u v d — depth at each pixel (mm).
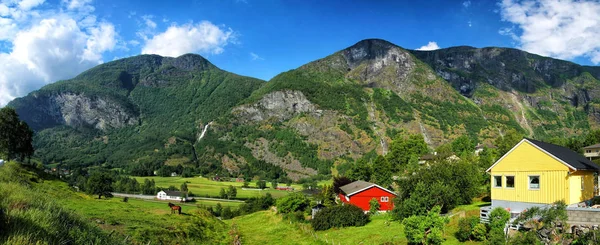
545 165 28000
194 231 33969
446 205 39219
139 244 19422
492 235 23734
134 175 173875
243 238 41156
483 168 59375
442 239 26391
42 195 15672
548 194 27578
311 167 198375
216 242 34375
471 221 27281
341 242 34094
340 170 187500
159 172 178750
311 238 38281
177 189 121125
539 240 20688
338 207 44469
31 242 9484
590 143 101562
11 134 60688
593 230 18812
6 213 10430
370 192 54906
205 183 149500
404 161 92250
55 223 11711
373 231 36562
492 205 31516
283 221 52812
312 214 52938
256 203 84812
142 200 90875
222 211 84875
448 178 42375
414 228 27750
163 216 37438
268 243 38625
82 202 38000
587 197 28297
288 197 59781
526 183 29062
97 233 14047
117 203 45000
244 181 160000
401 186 45250
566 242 19703
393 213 42562
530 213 23031
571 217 21531
